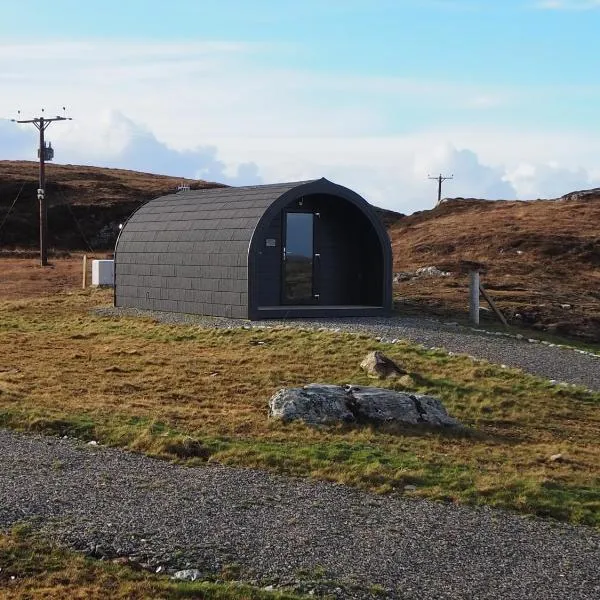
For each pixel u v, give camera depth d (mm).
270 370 20672
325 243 29844
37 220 73688
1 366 21359
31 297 37500
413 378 20188
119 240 32031
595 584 10109
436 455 15250
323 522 11492
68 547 10188
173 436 14867
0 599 9000
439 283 39312
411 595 9500
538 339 29438
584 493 13734
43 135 53469
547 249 48875
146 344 24234
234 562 10023
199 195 32031
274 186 29672
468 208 68000
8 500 11539
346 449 15094
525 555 10859
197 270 28719
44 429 15453
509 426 17969
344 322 26828
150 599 9086
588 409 19453
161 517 11258
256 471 13656
